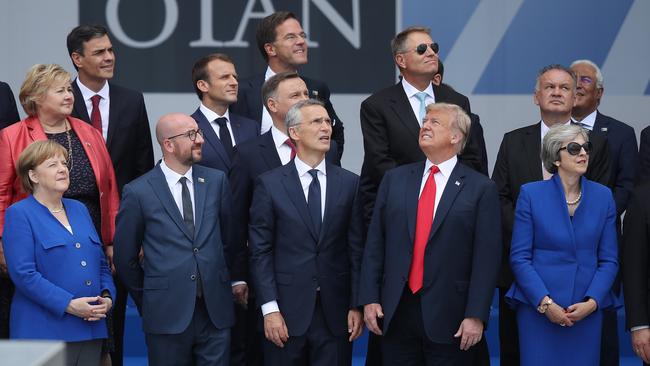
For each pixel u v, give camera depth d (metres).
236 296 18.95
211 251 17.86
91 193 18.72
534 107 27.34
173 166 18.03
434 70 19.92
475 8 27.31
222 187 18.36
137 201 17.72
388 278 17.70
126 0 26.92
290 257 18.02
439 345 17.62
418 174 17.95
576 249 17.55
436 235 17.50
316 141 18.06
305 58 22.09
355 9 27.16
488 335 25.31
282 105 19.44
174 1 26.97
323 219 18.08
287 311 17.94
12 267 16.89
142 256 18.52
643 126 27.31
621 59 27.31
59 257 17.00
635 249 17.72
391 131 19.77
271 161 19.41
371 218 18.25
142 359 25.02
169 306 17.53
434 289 17.45
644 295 17.66
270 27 21.92
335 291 18.11
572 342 17.62
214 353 17.92
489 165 27.38
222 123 20.41
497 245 17.58
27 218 16.98
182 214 17.91
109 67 20.23
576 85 21.12
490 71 27.38
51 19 26.84
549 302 17.27
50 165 17.06
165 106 27.03
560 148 17.48
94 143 18.97
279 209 18.06
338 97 27.25
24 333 16.97
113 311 20.31
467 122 17.75
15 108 20.69
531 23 27.33
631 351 25.41
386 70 27.25
